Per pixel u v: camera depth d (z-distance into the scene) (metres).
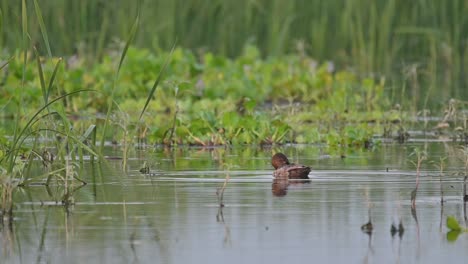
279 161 11.69
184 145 14.80
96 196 10.10
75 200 9.91
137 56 20.39
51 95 16.67
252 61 22.17
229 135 14.96
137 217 9.08
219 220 8.94
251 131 14.99
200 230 8.57
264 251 7.89
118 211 9.36
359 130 14.83
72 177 10.38
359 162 12.57
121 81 19.61
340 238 8.30
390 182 10.85
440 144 14.72
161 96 18.52
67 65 22.22
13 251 7.96
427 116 17.97
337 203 9.64
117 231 8.56
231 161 12.79
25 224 8.86
